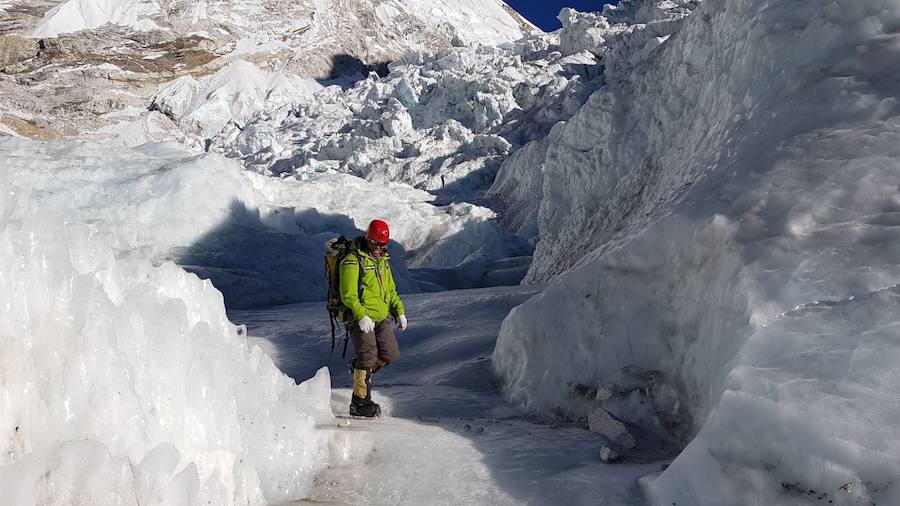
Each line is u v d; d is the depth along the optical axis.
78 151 13.92
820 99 4.00
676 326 3.69
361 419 3.99
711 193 3.91
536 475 3.00
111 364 2.14
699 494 2.40
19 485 1.72
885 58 3.97
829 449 2.15
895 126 3.50
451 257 22.17
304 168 36.44
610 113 9.70
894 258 2.79
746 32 5.50
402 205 23.98
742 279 3.07
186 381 2.46
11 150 13.51
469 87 40.84
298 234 14.81
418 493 2.89
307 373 6.05
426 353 6.19
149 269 2.83
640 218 5.56
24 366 1.93
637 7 47.31
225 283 11.60
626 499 2.68
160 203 12.45
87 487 1.87
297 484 2.97
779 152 3.80
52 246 2.11
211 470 2.43
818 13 4.52
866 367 2.35
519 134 36.88
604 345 4.00
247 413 2.90
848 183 3.29
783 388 2.40
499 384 4.89
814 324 2.63
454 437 3.54
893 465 2.03
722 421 2.46
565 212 11.29
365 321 3.99
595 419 3.61
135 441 2.14
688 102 7.57
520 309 4.59
